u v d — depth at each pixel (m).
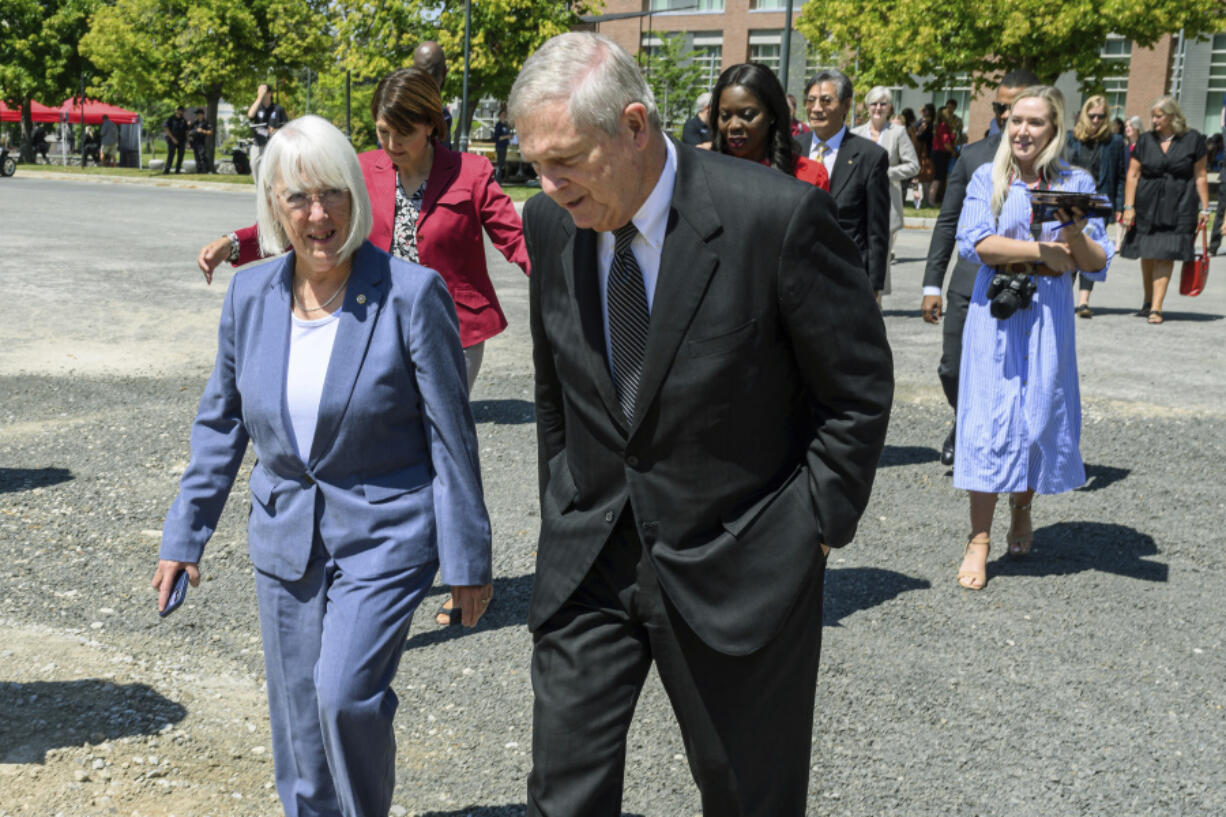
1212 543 5.46
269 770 3.37
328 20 41.38
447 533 2.64
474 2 34.47
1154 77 38.25
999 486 4.75
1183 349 10.10
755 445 2.28
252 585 4.77
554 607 2.38
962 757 3.51
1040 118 4.63
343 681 2.53
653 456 2.27
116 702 3.67
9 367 8.51
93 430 6.98
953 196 5.84
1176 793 3.33
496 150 31.88
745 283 2.21
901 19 28.72
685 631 2.32
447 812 3.19
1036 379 4.71
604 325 2.32
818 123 5.70
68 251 15.16
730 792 2.41
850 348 2.24
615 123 2.08
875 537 5.51
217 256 3.93
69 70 49.31
